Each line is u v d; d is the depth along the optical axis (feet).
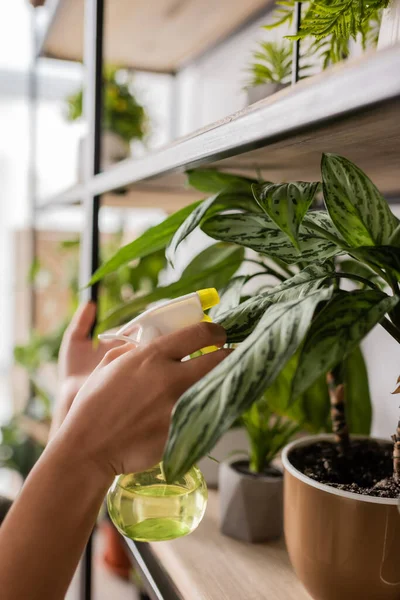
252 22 3.57
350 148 1.36
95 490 1.21
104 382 1.18
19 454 5.40
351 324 0.96
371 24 1.92
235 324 1.24
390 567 1.35
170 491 1.41
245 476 2.07
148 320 1.31
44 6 4.45
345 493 1.37
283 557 1.96
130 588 4.27
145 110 4.44
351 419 2.23
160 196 2.97
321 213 1.52
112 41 4.14
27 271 5.88
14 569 1.20
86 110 2.90
